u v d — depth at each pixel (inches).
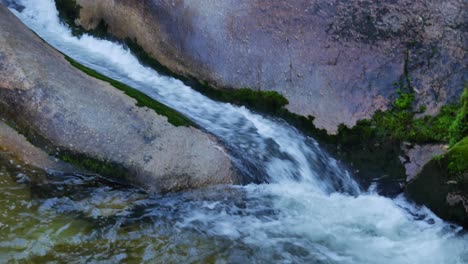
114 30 293.7
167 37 276.8
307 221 214.4
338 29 261.0
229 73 262.7
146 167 213.9
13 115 220.7
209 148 223.1
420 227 213.9
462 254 201.8
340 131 240.7
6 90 221.3
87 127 217.6
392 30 258.4
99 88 230.2
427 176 212.8
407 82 247.8
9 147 217.8
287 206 219.9
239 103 259.8
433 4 264.2
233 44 265.9
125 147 216.2
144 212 207.5
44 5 330.3
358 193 230.8
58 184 212.2
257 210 215.9
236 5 272.2
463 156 202.4
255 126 249.8
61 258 184.7
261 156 231.5
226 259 193.8
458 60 252.5
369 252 202.1
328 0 267.4
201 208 212.1
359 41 257.4
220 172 219.6
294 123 248.7
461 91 245.4
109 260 186.9
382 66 251.4
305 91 251.3
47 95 221.0
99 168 215.5
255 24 267.3
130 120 221.9
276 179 229.0
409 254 201.8
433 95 244.5
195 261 191.3
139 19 284.4
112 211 206.1
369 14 261.9
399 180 227.9
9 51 228.1
